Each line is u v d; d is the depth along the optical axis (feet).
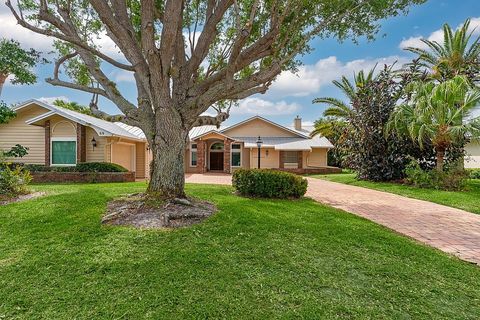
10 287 11.81
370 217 26.86
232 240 17.10
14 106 55.11
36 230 18.11
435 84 50.62
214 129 93.09
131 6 27.53
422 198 38.81
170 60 21.62
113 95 25.39
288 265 14.28
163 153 23.67
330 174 84.79
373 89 59.72
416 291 12.30
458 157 52.16
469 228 23.34
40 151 57.82
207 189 36.63
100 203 24.09
